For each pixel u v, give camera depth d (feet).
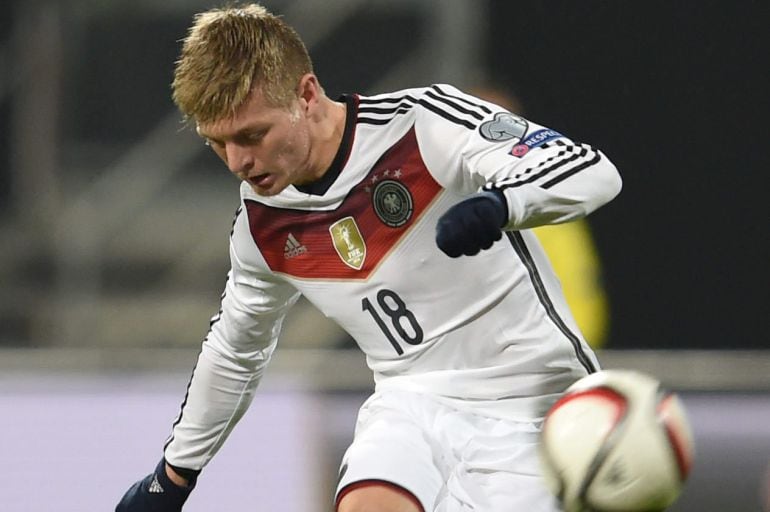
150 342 143.74
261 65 41.39
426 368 45.65
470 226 37.04
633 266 132.16
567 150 40.06
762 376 128.88
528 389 45.03
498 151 41.14
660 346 132.26
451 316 44.91
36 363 135.54
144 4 147.02
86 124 147.13
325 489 79.61
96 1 146.92
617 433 36.70
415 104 43.93
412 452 43.37
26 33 146.10
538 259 45.57
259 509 74.79
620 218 132.26
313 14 147.02
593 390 38.01
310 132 43.73
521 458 44.45
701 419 111.86
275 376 130.93
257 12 42.88
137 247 145.89
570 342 45.27
